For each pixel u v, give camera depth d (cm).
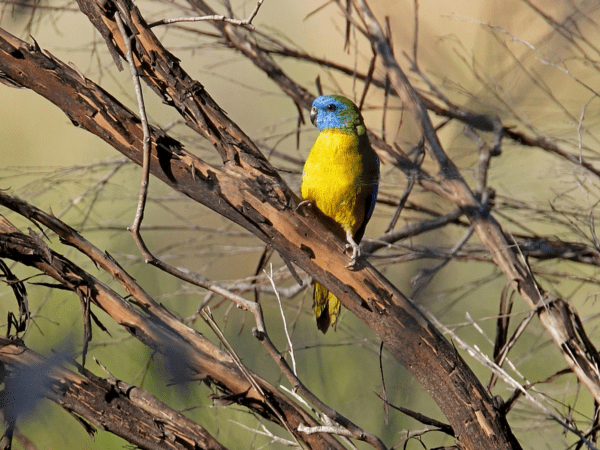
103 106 571
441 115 971
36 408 568
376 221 1349
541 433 898
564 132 935
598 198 888
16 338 580
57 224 575
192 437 568
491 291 1277
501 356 773
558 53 868
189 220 1080
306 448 586
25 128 1612
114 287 1188
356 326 1306
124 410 565
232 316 1293
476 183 931
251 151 618
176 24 1008
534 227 1182
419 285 896
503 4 905
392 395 1039
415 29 942
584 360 762
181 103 610
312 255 622
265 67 1038
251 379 564
